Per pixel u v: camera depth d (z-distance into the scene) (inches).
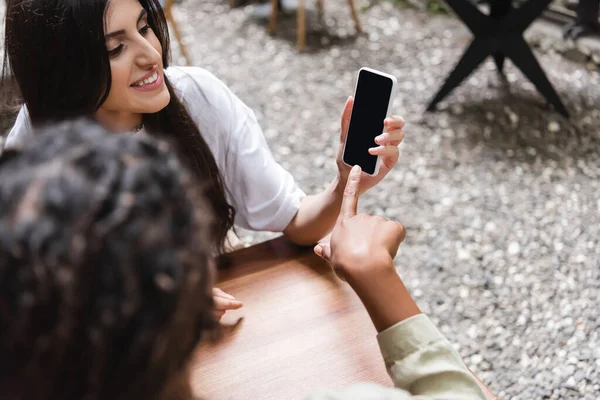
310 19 157.9
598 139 108.1
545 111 115.8
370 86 38.9
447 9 154.4
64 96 41.7
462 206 95.7
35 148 16.3
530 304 79.5
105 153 15.7
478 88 124.3
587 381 69.9
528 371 71.7
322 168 106.5
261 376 35.6
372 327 38.5
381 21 155.0
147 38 43.3
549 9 138.4
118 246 14.3
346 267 26.5
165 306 14.8
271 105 124.0
